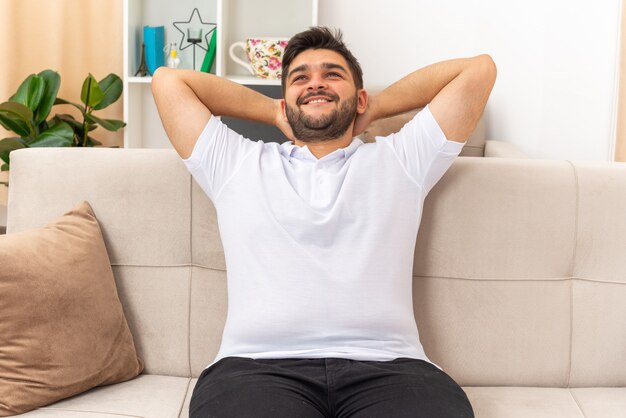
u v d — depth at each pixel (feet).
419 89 6.16
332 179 5.63
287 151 5.92
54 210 5.97
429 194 5.92
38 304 5.19
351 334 5.27
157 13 10.93
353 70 6.18
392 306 5.37
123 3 10.62
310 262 5.35
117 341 5.64
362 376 4.97
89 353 5.38
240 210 5.56
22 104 9.25
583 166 6.00
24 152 6.06
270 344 5.29
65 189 5.99
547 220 5.88
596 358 5.82
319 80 5.95
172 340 5.93
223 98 6.20
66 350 5.25
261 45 10.16
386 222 5.50
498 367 5.85
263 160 5.74
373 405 4.79
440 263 5.90
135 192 5.98
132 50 10.37
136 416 5.10
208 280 5.96
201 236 5.96
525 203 5.88
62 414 5.05
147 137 11.07
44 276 5.25
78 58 10.80
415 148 5.74
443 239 5.90
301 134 5.97
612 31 10.04
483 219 5.88
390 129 8.86
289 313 5.25
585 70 10.23
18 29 10.59
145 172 5.99
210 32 10.93
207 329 5.92
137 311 5.94
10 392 5.03
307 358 5.21
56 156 6.04
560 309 5.85
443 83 6.04
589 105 10.27
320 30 6.16
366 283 5.33
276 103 6.41
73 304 5.34
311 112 5.90
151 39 10.46
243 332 5.32
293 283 5.31
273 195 5.56
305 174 5.70
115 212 5.97
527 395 5.65
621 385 5.84
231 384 4.90
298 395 4.86
